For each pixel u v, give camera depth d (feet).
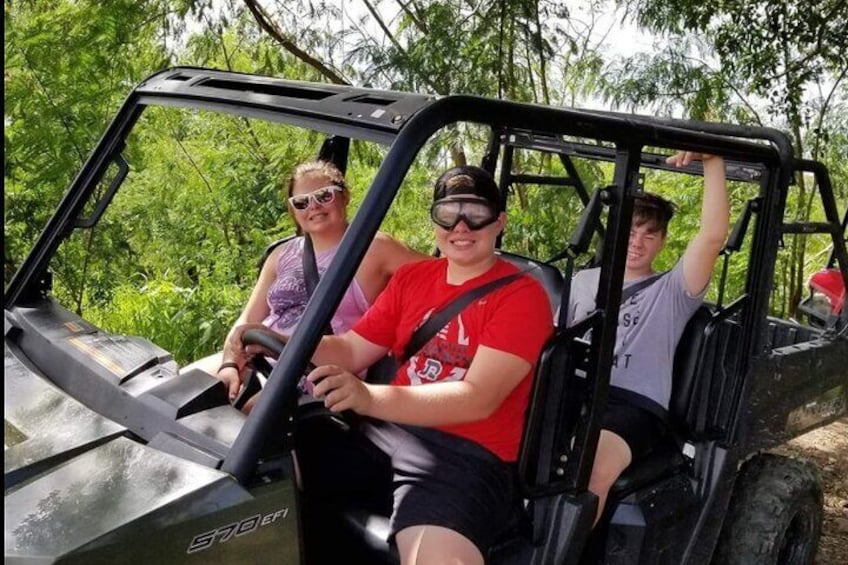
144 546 4.86
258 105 6.62
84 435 5.77
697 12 20.65
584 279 9.88
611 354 7.07
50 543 4.66
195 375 6.30
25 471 5.31
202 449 5.59
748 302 8.98
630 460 8.23
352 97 6.29
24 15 20.13
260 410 5.41
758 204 8.79
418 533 6.35
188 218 25.98
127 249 24.11
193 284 25.48
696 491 8.82
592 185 19.72
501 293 6.88
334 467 7.33
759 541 9.49
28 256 8.07
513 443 6.90
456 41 20.40
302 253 8.77
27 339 7.44
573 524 6.97
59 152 17.46
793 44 20.97
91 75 18.95
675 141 7.40
